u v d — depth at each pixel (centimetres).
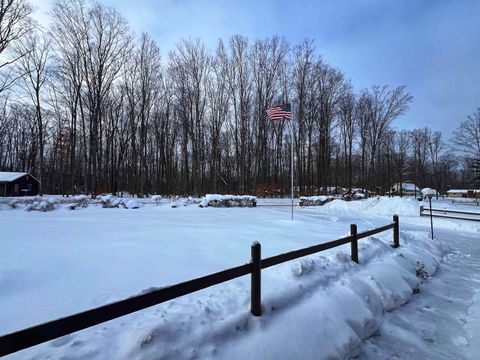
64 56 3008
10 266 523
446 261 797
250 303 357
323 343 332
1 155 4631
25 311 351
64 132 4056
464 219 1472
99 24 3056
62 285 437
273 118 1377
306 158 4091
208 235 866
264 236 879
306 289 425
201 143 3712
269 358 287
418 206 2008
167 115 4053
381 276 529
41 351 239
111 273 496
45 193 5009
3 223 1120
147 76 3700
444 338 393
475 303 507
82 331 274
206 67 3709
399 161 5138
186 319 296
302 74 3800
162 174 4316
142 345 248
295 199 3266
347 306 410
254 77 3841
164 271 512
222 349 279
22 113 4509
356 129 4347
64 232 898
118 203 2039
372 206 2170
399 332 409
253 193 3528
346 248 660
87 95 3197
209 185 3928
